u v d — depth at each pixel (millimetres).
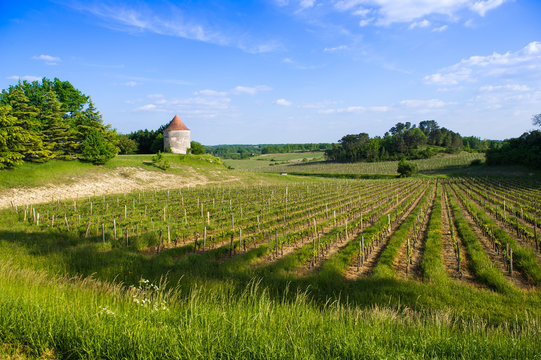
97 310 4918
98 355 4109
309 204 30984
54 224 19812
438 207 29281
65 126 46594
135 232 18000
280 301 8172
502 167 84438
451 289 9625
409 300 8703
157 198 33812
